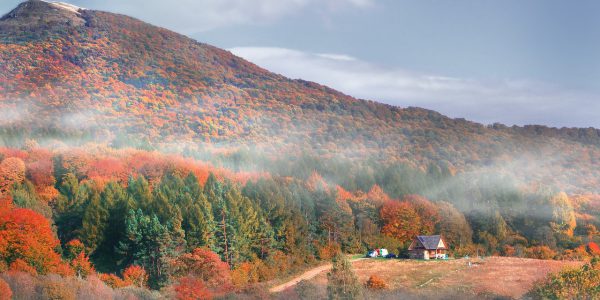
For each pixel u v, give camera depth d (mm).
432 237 145375
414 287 105062
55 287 84125
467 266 125375
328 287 81188
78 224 123812
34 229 103062
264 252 125875
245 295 97750
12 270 89938
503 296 95562
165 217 119875
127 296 89500
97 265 112625
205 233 115625
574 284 83000
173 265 104688
